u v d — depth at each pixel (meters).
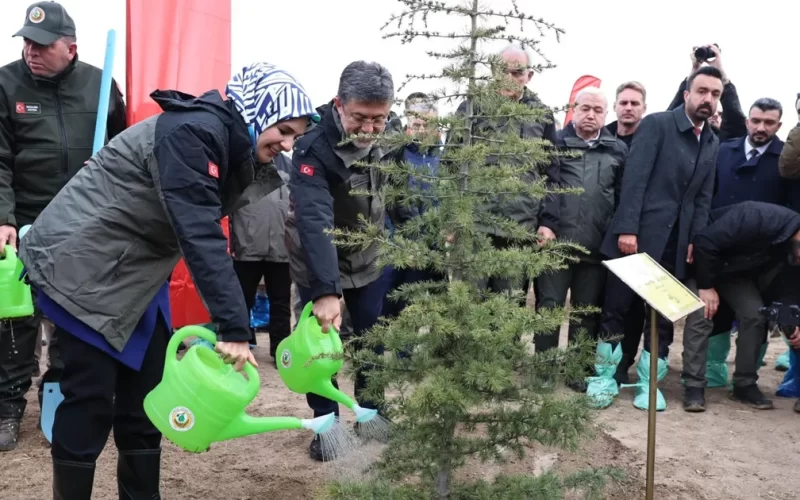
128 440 2.65
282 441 3.92
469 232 2.33
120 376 2.64
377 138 2.37
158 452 2.71
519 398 2.27
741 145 5.27
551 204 4.85
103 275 2.36
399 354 2.44
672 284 2.96
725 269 4.80
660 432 4.26
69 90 3.90
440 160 2.37
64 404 2.44
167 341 2.70
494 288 4.27
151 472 2.68
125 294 2.40
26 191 3.87
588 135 4.98
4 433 3.72
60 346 2.45
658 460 3.76
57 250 2.34
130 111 5.27
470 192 2.31
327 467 3.53
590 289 5.01
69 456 2.41
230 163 2.43
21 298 3.32
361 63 2.97
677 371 5.96
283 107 2.36
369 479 2.40
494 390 2.11
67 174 3.88
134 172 2.34
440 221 2.32
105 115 3.75
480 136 2.35
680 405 4.89
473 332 2.10
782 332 4.77
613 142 5.03
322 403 3.55
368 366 2.51
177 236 2.23
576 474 2.38
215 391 2.22
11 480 3.29
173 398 2.25
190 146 2.25
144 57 5.27
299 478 3.40
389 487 2.29
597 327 5.11
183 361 2.28
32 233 2.42
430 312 2.20
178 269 5.57
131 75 5.25
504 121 2.32
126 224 2.36
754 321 4.86
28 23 3.68
